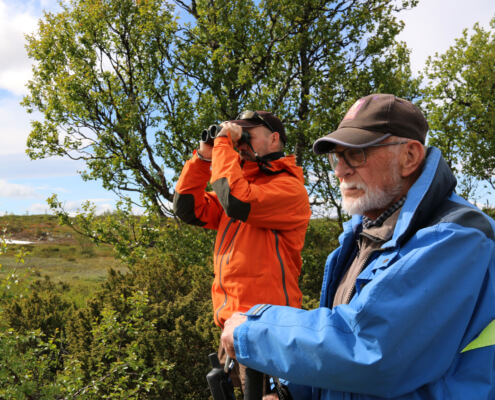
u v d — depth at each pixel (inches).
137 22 287.0
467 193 423.2
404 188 46.6
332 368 36.8
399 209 46.4
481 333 38.5
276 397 53.2
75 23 300.5
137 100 294.7
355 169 46.9
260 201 67.7
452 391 37.1
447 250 37.0
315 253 311.9
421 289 36.1
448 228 38.1
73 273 879.7
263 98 291.9
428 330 35.6
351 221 56.1
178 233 274.7
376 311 35.8
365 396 38.2
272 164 74.7
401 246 41.0
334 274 55.8
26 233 1599.4
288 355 39.2
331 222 350.3
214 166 70.4
